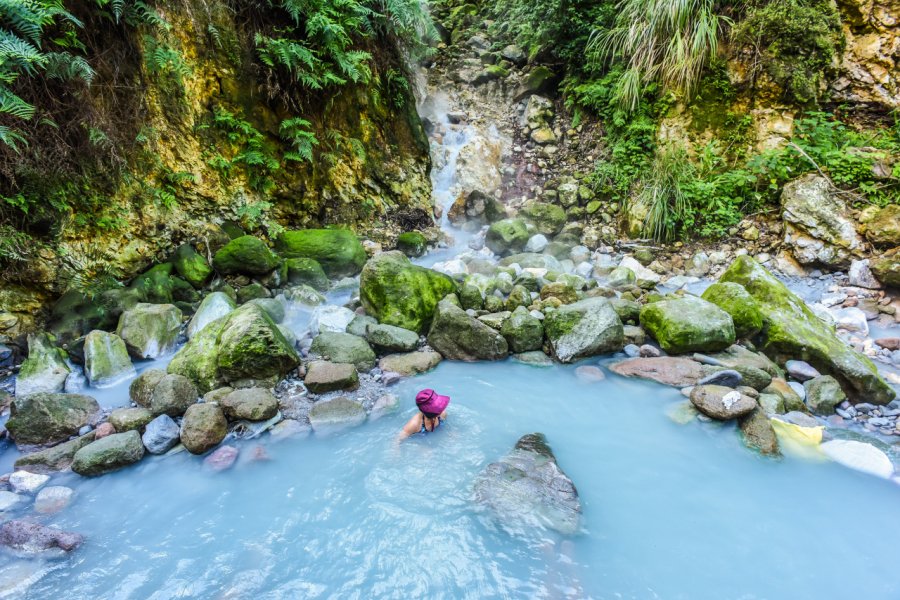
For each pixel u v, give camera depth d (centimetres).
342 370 386
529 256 652
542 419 356
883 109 647
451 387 399
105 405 363
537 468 289
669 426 343
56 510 265
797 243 586
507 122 931
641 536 253
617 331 435
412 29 821
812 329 411
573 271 652
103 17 455
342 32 620
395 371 412
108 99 468
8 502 268
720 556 241
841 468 297
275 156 633
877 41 641
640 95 742
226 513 268
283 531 256
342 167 708
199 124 560
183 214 546
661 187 684
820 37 643
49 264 433
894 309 492
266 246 561
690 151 704
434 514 266
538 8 846
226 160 583
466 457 312
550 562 237
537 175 844
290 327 511
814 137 635
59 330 423
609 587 225
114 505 271
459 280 584
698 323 414
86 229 460
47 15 369
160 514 266
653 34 709
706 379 369
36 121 411
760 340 430
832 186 589
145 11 474
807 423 331
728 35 682
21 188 411
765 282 455
